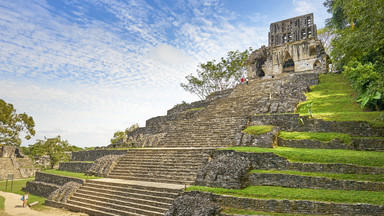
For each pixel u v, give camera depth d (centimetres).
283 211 1098
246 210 1156
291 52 5009
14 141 4991
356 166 1251
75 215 1544
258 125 2105
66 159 4941
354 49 1558
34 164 4953
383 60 1722
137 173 1917
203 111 3130
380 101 1969
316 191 1172
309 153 1438
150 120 4100
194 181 1516
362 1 1402
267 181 1340
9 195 2370
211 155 1750
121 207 1473
